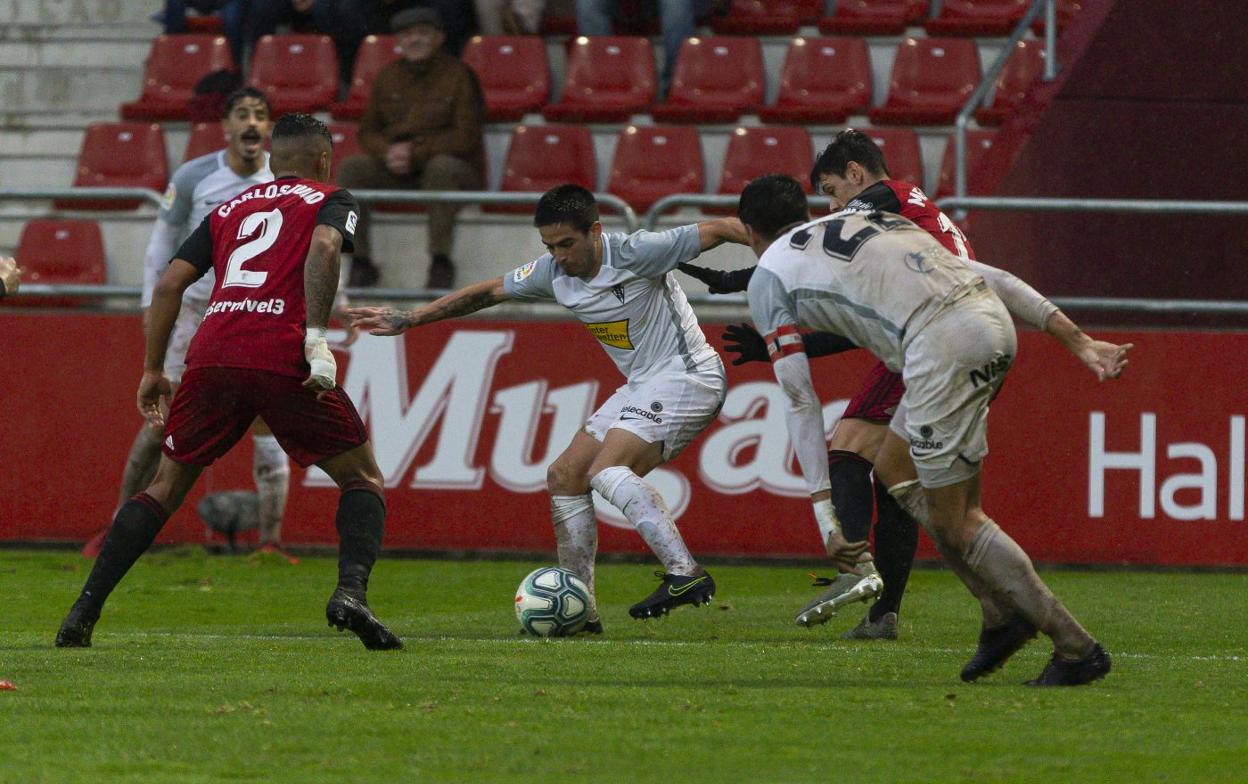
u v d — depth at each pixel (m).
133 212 43.53
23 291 35.69
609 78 46.03
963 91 45.06
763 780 11.41
